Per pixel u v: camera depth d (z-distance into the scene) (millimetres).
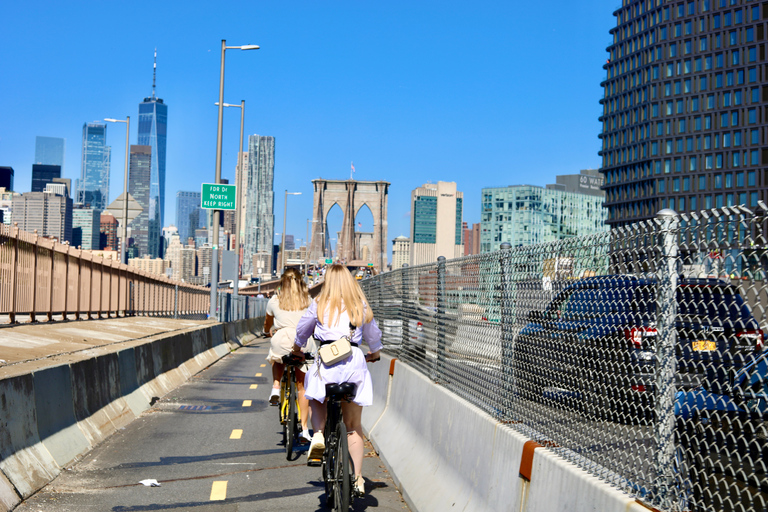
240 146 46219
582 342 3934
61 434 7656
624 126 120188
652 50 114312
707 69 108688
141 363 12281
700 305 2986
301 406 8078
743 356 2758
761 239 2549
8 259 14297
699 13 109312
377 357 6355
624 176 119875
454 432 5906
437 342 7227
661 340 3188
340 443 5543
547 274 4453
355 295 5922
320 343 5895
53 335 13445
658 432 3180
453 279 6664
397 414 8492
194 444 8789
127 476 7145
